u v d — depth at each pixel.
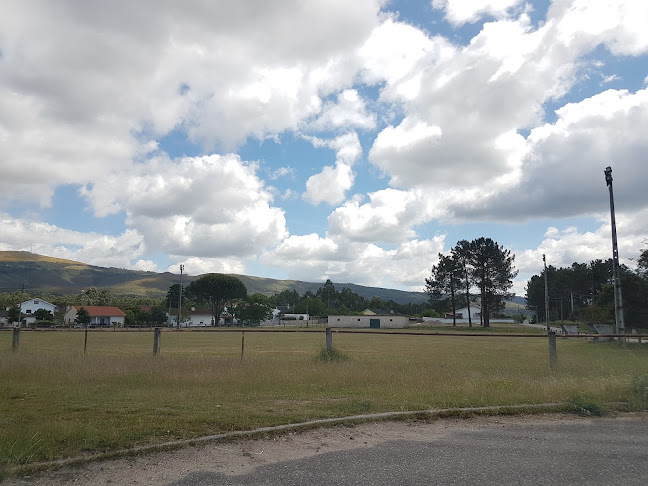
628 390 9.72
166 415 7.90
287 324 125.19
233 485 4.99
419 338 61.41
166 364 14.16
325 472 5.38
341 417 7.81
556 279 116.75
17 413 8.09
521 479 5.17
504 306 95.25
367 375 12.41
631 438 6.84
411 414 8.02
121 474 5.30
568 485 5.02
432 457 5.92
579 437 6.89
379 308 178.75
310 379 11.88
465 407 8.63
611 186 31.81
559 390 9.98
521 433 7.11
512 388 10.52
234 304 133.62
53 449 5.92
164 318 111.38
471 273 97.12
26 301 111.31
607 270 105.44
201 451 6.12
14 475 5.15
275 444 6.46
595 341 40.22
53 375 12.30
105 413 8.07
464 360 20.72
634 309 44.06
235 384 11.11
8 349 21.66
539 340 54.00
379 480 5.13
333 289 194.12
